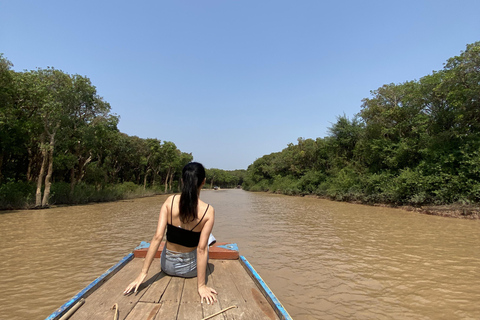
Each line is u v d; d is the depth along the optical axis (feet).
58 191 82.58
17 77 64.85
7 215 57.00
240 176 514.68
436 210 57.41
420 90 67.00
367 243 30.45
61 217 53.83
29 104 70.74
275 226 42.78
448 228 40.14
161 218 10.21
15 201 68.90
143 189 148.56
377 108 85.20
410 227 41.22
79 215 57.36
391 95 82.69
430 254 25.71
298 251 26.99
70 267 21.80
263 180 237.25
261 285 9.60
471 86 54.08
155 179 190.60
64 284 18.29
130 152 148.05
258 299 9.08
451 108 63.67
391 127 80.89
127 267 12.55
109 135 94.12
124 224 44.65
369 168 92.38
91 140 85.76
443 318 13.94
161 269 11.18
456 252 26.37
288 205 84.58
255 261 23.66
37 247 28.50
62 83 77.05
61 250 27.25
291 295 16.71
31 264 22.57
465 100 56.08
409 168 72.33
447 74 57.41
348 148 112.37
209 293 9.15
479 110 56.80
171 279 10.62
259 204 90.02
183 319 7.67
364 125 106.63
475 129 61.26
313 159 148.25
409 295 16.66
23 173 99.60
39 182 70.85
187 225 10.25
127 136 154.40
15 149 73.31
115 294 9.32
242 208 75.41
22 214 58.85
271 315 7.91
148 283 10.25
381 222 46.65
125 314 7.91
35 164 93.35
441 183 61.52
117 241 31.48
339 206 78.95
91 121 87.25
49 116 70.49
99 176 115.55
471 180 55.67
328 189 107.65
